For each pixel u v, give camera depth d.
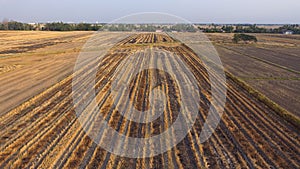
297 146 11.12
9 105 15.77
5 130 12.51
